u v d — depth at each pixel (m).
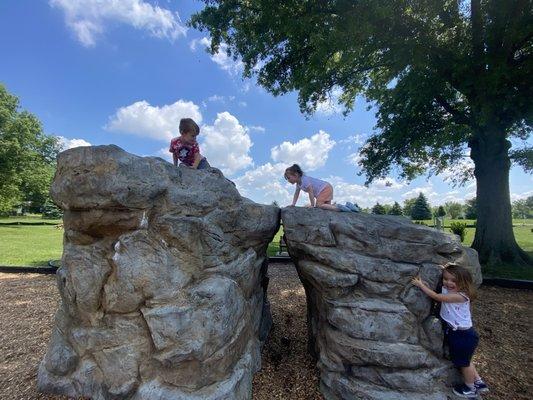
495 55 9.25
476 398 3.36
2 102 32.41
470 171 15.23
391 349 3.44
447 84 12.06
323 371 3.80
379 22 9.51
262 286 5.06
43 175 36.00
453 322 3.44
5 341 4.99
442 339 3.55
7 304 6.80
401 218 4.43
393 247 3.81
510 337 5.29
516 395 3.77
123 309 3.25
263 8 10.24
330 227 3.97
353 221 3.94
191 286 3.35
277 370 4.34
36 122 34.97
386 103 12.90
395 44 9.95
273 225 4.38
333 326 3.79
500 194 11.06
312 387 3.96
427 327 3.59
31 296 7.38
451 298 3.46
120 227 3.27
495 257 10.73
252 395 3.74
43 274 9.62
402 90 10.70
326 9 10.17
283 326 5.82
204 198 3.63
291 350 4.92
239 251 4.09
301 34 10.39
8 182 31.61
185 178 3.62
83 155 3.13
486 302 7.09
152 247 3.26
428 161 15.55
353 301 3.71
